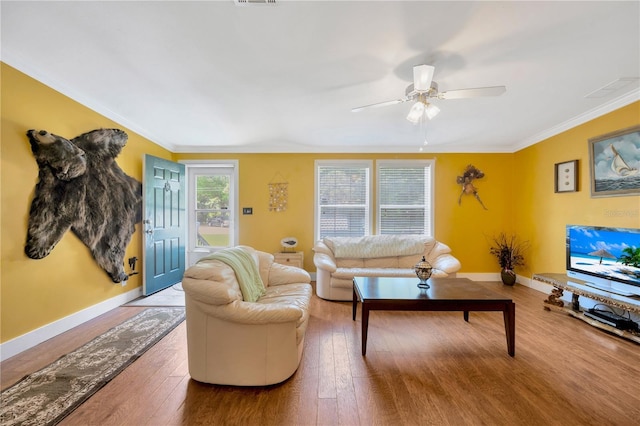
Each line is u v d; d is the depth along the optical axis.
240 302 1.87
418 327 2.85
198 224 5.11
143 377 1.96
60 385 1.85
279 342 1.88
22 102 2.27
